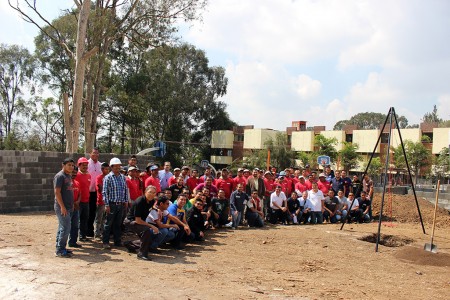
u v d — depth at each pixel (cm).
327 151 4312
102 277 668
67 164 795
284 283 727
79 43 2031
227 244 1077
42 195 1502
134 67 4372
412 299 684
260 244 1109
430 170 3828
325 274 830
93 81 2895
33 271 677
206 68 4959
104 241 884
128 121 4522
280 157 4584
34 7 2070
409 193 2578
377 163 3972
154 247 899
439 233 1517
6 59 4691
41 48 3903
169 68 4697
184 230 977
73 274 674
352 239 1258
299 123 5397
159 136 4803
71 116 2039
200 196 1085
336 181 1745
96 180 973
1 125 4778
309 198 1609
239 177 1477
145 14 2448
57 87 4122
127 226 859
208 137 5206
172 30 2608
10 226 1080
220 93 5109
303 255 1007
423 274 894
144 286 635
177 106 4650
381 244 1313
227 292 638
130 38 2633
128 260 805
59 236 790
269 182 1581
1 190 1379
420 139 4278
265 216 1576
